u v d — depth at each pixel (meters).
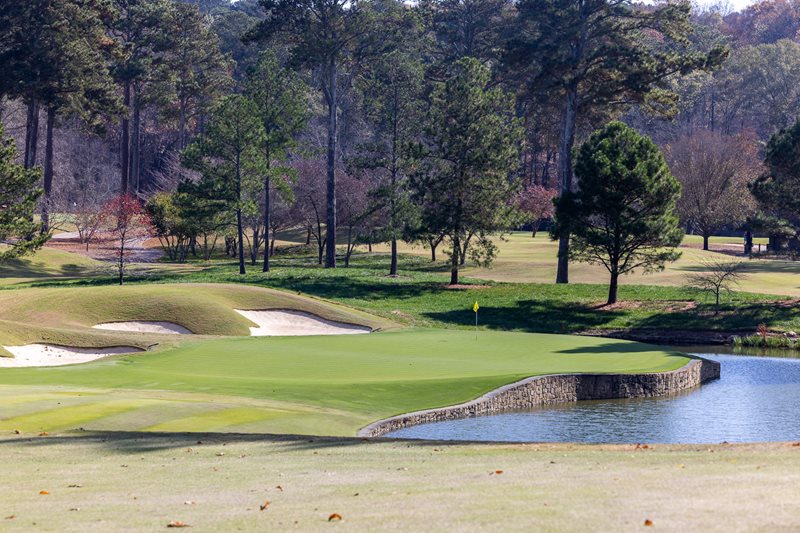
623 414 28.33
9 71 75.25
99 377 27.80
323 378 29.22
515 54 66.19
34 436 17.47
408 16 76.50
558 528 8.65
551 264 79.00
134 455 15.29
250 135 69.88
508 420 26.75
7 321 37.34
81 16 80.00
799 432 25.50
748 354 45.50
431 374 30.53
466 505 9.93
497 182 63.50
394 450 15.77
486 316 54.56
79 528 9.59
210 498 11.27
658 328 51.72
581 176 55.75
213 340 38.19
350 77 83.00
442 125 63.38
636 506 9.44
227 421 20.62
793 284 66.31
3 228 47.31
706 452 13.84
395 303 58.00
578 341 40.91
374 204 74.31
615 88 64.38
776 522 8.48
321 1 72.44
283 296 50.28
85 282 63.41
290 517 9.81
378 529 8.96
